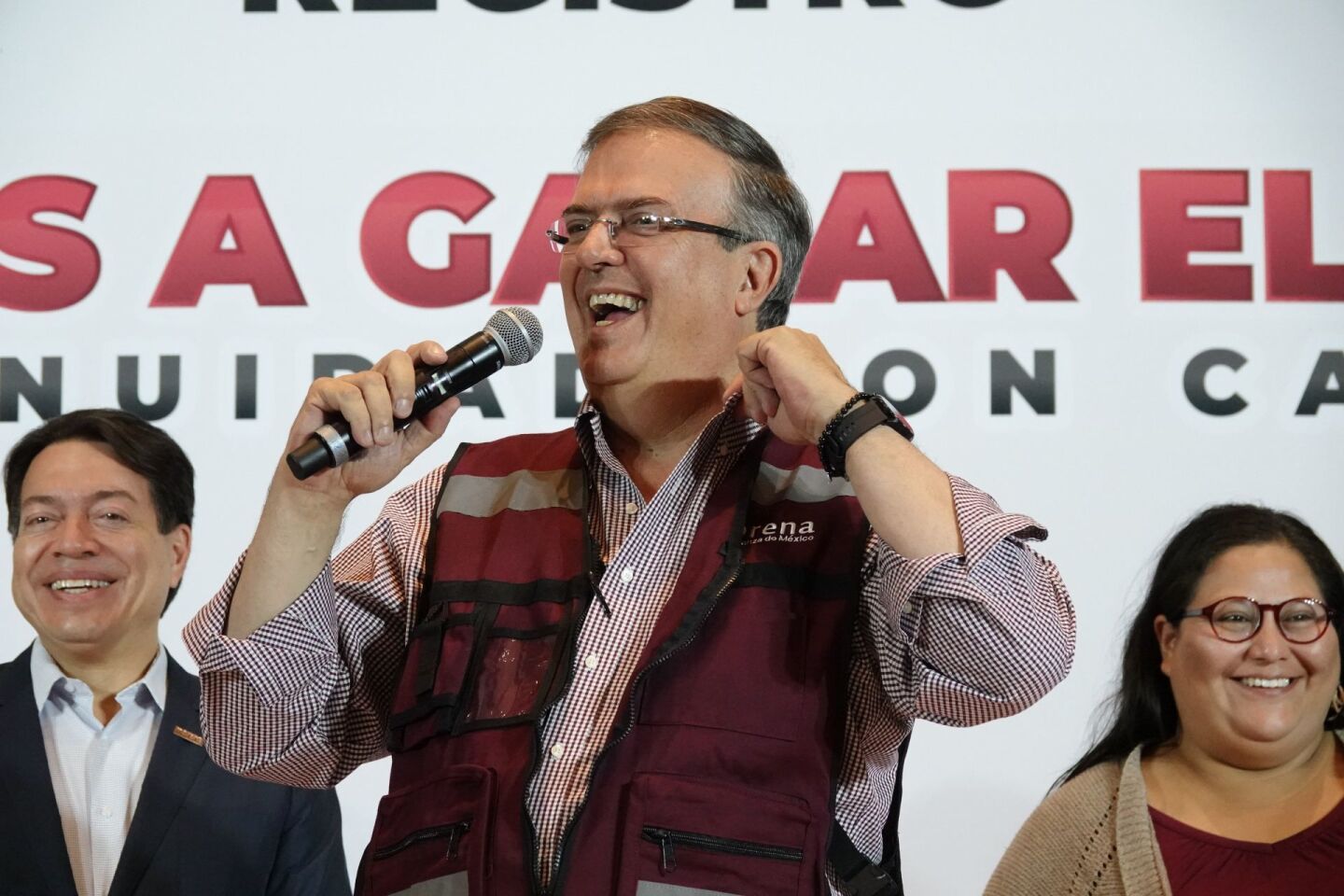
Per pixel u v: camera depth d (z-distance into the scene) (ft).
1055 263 12.76
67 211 13.14
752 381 6.84
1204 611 9.81
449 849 6.41
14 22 13.35
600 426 7.37
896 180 12.95
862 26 13.17
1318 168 12.79
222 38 13.37
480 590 7.02
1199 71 12.96
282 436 12.87
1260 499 12.39
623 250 7.23
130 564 10.94
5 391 12.89
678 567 6.93
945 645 6.29
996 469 12.51
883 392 12.64
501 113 13.26
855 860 6.64
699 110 7.64
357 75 13.32
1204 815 9.59
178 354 12.96
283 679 6.71
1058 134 12.93
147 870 10.27
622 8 13.33
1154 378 12.56
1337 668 9.68
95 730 10.93
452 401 6.83
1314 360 12.52
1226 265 12.67
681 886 6.13
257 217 13.12
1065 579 12.34
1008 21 13.10
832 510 6.89
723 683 6.47
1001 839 11.89
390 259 13.08
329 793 11.19
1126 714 10.35
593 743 6.55
